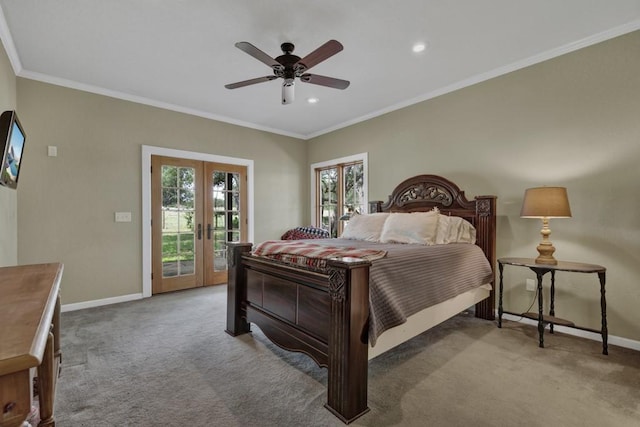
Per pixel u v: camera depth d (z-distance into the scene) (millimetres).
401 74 3236
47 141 3217
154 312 3289
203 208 4461
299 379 1961
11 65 2793
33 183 3133
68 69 3088
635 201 2395
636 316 2387
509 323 2973
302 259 2043
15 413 561
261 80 2562
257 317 2436
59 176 3287
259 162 5086
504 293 3127
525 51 2793
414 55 2846
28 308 839
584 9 2199
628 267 2424
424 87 3580
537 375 2002
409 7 2172
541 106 2869
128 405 1681
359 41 2605
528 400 1732
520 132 3008
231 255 2693
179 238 4230
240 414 1610
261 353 2326
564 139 2738
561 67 2750
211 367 2107
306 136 5703
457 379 1956
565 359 2223
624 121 2438
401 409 1652
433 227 2994
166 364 2145
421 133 3865
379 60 2938
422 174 3822
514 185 3053
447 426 1521
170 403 1701
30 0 2076
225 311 3332
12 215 2795
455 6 2160
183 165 4254
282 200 5383
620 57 2453
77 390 1818
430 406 1680
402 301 1944
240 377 1980
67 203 3338
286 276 2158
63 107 3316
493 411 1635
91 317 3117
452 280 2484
